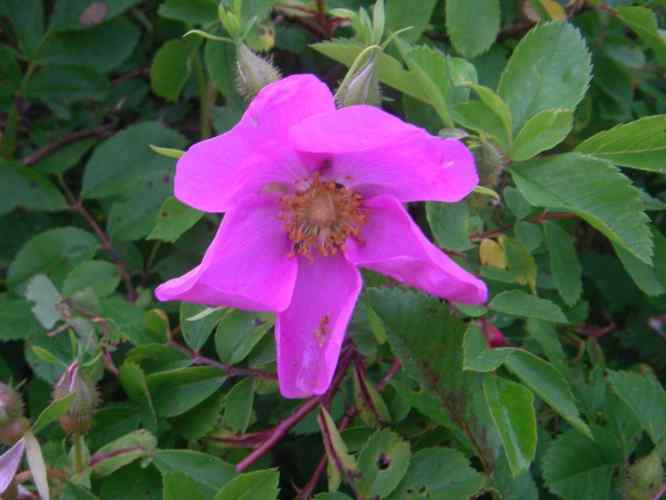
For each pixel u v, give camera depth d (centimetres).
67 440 17
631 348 21
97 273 19
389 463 15
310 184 15
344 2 20
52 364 18
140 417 17
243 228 14
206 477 15
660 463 16
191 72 23
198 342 17
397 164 14
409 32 18
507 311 15
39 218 22
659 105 21
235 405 17
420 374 15
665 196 22
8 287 19
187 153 13
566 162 15
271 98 12
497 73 19
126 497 15
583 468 16
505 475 16
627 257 17
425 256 14
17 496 15
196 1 19
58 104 22
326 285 15
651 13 18
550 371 14
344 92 14
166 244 21
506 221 18
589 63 15
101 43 22
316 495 15
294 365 14
